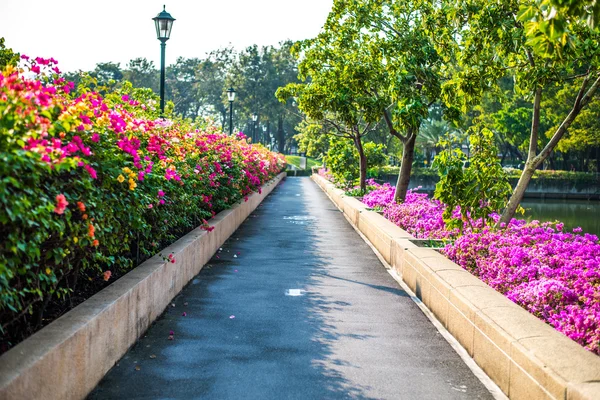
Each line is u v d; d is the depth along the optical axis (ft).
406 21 54.24
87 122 17.10
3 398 11.43
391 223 46.16
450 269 26.71
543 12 15.53
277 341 21.68
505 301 20.77
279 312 25.88
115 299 18.74
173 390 16.78
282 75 329.72
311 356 20.08
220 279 32.48
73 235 15.72
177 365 18.83
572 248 27.30
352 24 55.47
